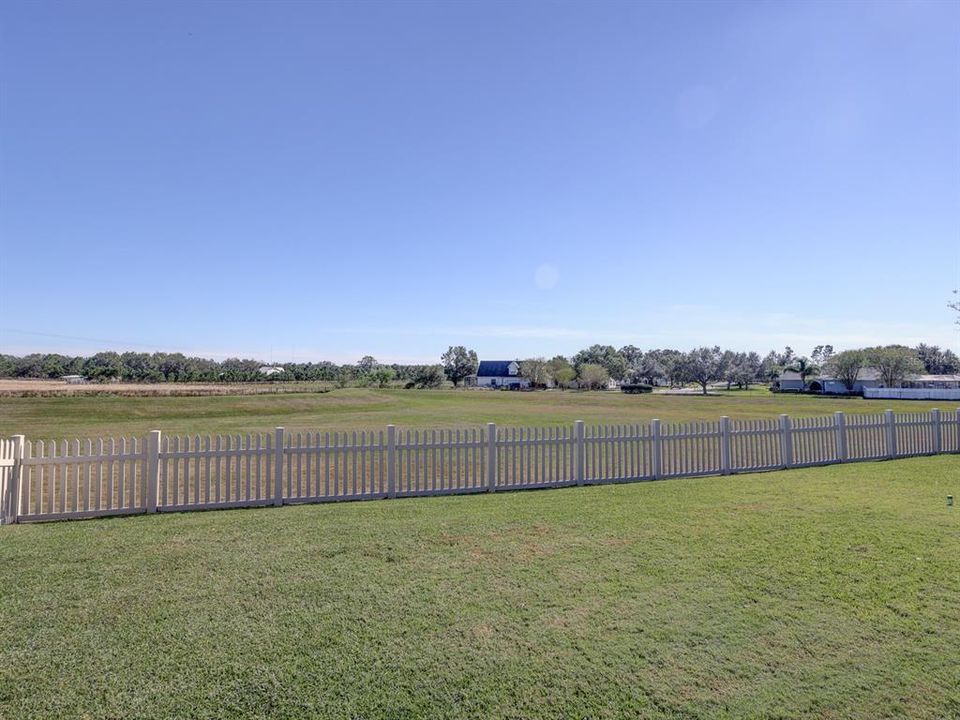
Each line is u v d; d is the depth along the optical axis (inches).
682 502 346.0
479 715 130.9
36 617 177.3
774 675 146.5
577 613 181.8
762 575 213.8
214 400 1518.2
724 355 4466.0
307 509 340.2
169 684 141.3
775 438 494.6
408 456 390.6
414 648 159.6
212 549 250.2
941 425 572.4
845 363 3420.3
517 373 5334.6
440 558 236.8
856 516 302.8
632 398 2637.8
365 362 4803.2
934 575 212.2
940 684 142.2
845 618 177.6
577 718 130.2
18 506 310.8
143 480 339.3
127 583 206.8
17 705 131.9
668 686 141.8
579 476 430.0
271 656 154.9
